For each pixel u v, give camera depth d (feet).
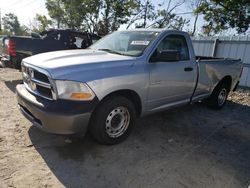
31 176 8.86
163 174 9.61
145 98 12.13
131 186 8.73
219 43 33.12
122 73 10.74
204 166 10.45
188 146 12.27
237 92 27.94
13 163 9.56
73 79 9.43
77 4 82.38
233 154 11.82
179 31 14.19
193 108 19.38
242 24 60.80
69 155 10.47
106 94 10.28
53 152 10.62
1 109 15.64
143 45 12.58
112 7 80.43
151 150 11.50
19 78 25.85
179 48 14.20
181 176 9.57
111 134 11.32
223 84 18.97
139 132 13.51
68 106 9.36
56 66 9.68
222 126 15.70
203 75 15.83
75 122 9.52
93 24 85.92
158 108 13.33
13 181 8.50
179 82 13.88
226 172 10.12
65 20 94.38
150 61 12.12
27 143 11.25
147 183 8.97
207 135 13.96
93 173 9.33
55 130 9.55
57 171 9.29
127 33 14.49
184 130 14.40
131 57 11.79
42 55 11.85
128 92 11.60
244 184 9.39
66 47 25.48
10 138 11.61
